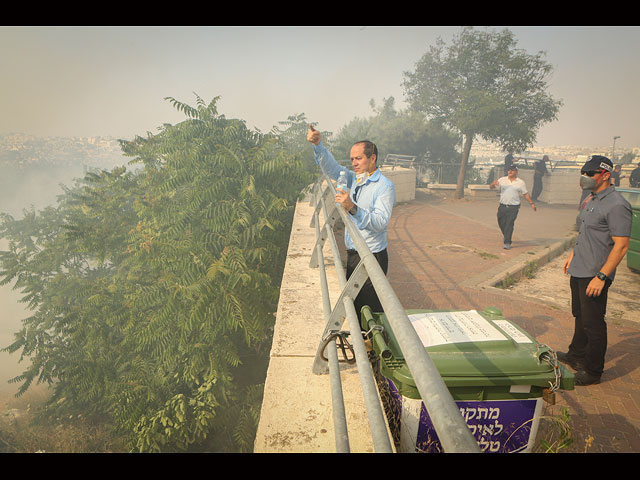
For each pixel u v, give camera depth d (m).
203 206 8.00
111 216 10.20
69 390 11.48
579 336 4.53
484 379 2.09
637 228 8.32
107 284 9.25
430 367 0.95
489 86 21.45
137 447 6.91
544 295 7.26
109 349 8.94
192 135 8.17
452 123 21.75
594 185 3.94
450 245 10.62
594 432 3.58
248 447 6.75
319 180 7.69
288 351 3.12
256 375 8.48
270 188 8.41
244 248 7.25
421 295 6.99
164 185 7.85
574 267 4.22
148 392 7.46
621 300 7.05
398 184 19.06
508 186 9.91
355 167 3.35
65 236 9.31
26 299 12.88
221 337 7.54
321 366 2.77
